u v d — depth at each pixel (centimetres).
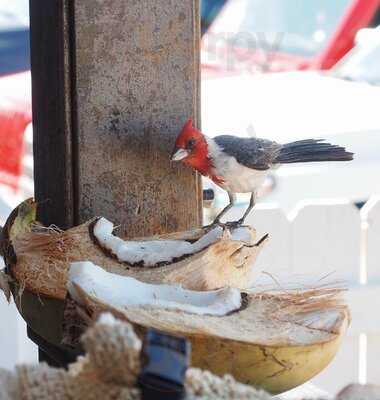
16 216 181
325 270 318
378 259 336
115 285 145
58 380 105
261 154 198
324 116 490
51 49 192
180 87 197
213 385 104
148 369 94
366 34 511
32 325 172
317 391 202
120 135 193
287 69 513
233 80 505
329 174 452
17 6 444
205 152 194
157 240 180
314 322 143
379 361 333
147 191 197
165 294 150
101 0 187
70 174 190
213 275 166
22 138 422
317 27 505
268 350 133
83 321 141
